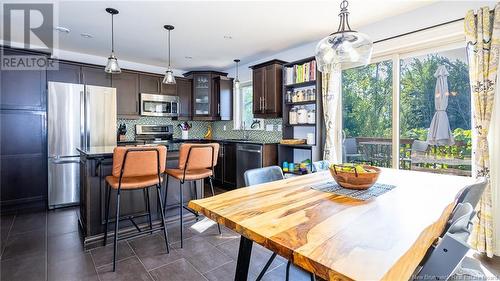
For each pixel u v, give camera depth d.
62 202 3.55
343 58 2.04
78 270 1.93
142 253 2.21
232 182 4.50
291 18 2.93
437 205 1.22
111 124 3.98
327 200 1.29
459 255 0.77
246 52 4.27
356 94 3.40
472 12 2.19
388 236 0.86
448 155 2.62
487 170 2.09
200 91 5.32
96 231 2.42
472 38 2.18
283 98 3.93
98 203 2.43
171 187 2.95
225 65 5.20
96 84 4.13
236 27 3.20
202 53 4.31
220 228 2.78
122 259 2.11
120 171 2.08
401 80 2.95
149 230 2.61
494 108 2.13
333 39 1.93
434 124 2.71
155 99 4.81
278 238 0.84
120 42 3.74
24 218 3.08
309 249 0.77
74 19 2.96
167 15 2.85
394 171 2.24
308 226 0.95
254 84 4.33
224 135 5.67
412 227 0.94
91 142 3.78
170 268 1.98
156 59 4.69
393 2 2.56
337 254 0.73
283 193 1.43
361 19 2.95
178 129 5.59
